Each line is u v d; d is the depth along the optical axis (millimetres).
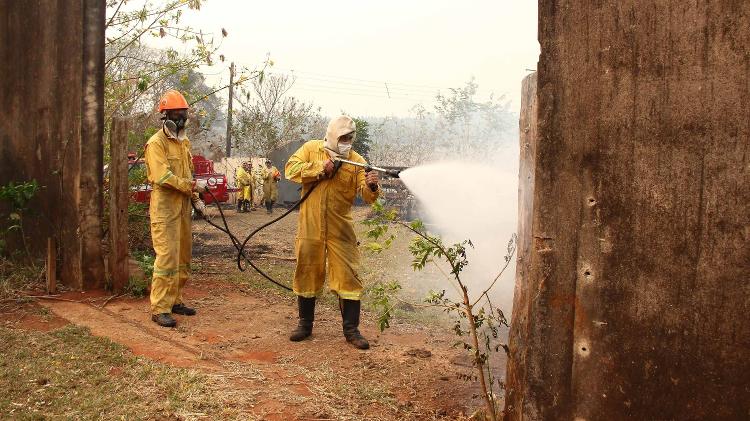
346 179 5430
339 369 4809
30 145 7156
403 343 5613
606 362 2781
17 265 7215
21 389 4133
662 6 2609
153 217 5969
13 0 7078
